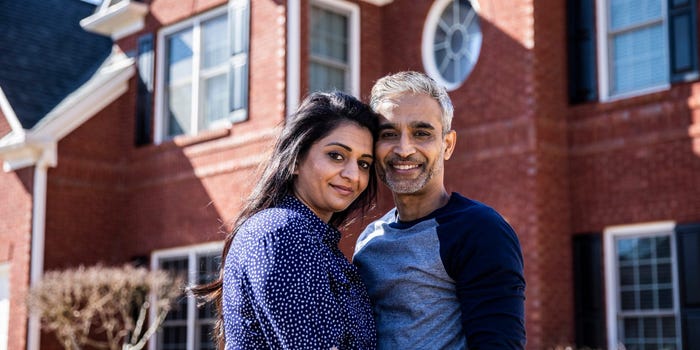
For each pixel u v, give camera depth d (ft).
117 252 40.09
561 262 31.17
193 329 36.68
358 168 9.77
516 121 31.58
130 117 40.65
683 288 28.58
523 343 9.26
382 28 37.58
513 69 31.96
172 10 39.24
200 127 37.83
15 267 38.37
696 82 29.12
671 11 29.89
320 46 35.83
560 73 32.30
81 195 39.27
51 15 47.50
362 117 9.85
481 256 9.37
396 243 10.03
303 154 9.77
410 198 10.27
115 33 42.42
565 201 31.73
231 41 36.24
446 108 10.18
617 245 30.83
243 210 9.84
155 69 39.81
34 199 38.09
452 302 9.72
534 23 31.60
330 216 10.21
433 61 35.76
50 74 43.24
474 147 32.83
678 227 28.91
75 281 33.73
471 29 34.40
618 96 31.19
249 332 8.69
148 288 34.32
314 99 9.92
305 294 8.57
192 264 36.91
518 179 31.27
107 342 38.29
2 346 39.09
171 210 38.09
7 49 43.09
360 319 9.36
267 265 8.63
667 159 29.63
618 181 30.76
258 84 34.94
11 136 39.19
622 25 31.50
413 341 9.72
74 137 39.19
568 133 32.19
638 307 30.01
